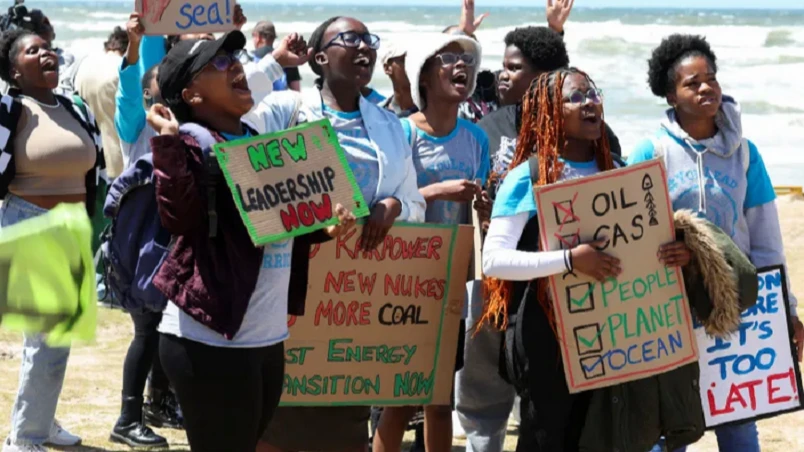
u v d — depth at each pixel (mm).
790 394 5191
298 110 5062
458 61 5398
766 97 35719
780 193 17562
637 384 4637
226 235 4051
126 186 4090
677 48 5145
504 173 5293
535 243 4672
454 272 5238
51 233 2670
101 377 8055
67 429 6828
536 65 6094
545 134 4684
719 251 4594
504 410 5504
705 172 5121
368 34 5141
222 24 6281
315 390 5109
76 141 6125
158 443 6578
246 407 4102
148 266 4105
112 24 59625
